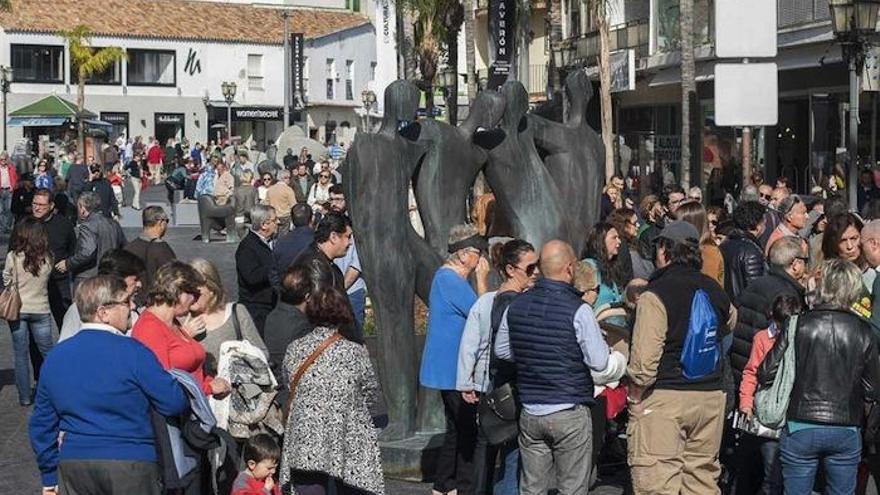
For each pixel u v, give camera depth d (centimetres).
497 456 1132
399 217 1246
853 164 2039
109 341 838
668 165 4334
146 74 8025
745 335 1105
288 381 973
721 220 1542
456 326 1124
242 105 8300
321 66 8762
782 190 1956
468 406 1122
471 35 4241
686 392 1019
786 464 973
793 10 3378
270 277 1448
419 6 4706
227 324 1066
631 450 1031
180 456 857
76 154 4969
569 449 973
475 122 1295
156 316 962
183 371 891
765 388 980
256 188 3769
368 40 9275
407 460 1230
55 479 855
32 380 1773
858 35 2000
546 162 1427
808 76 3388
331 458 952
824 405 954
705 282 1026
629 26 4472
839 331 954
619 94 4772
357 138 1242
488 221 1477
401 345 1263
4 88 7044
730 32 1577
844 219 1195
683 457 1040
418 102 1266
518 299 984
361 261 1252
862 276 1100
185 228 4478
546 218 1328
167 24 8100
